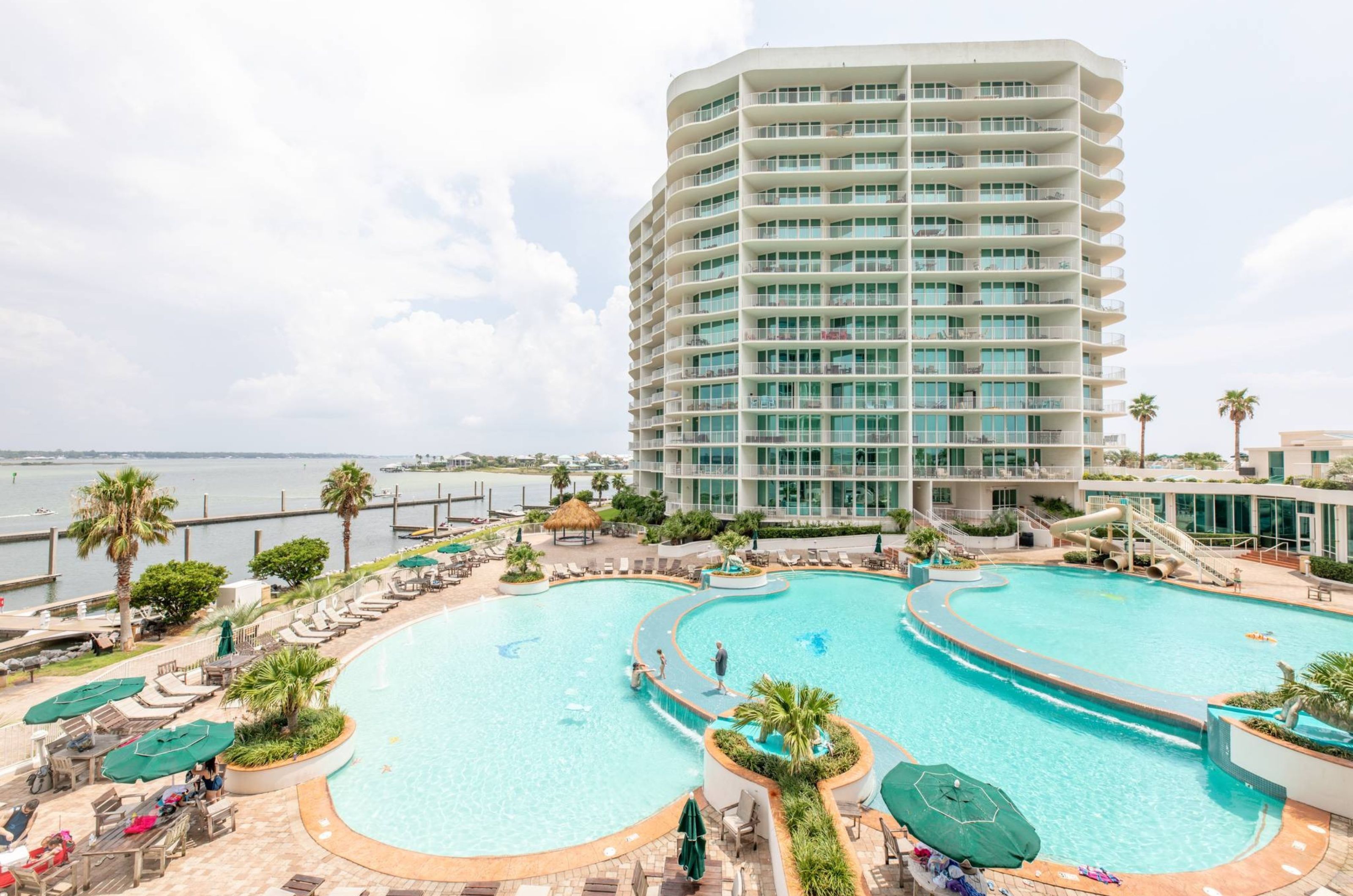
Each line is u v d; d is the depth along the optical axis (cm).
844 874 748
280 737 1139
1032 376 3825
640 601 2503
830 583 2827
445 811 1038
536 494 13125
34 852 820
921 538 3012
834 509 3991
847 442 3934
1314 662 1695
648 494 5278
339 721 1228
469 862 856
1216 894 777
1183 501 3556
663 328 5119
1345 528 2673
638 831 930
